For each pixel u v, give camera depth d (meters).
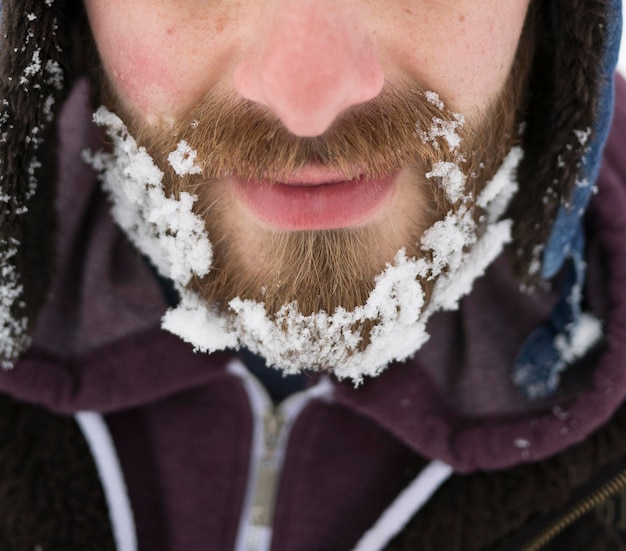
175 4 0.27
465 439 0.33
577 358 0.33
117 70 0.29
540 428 0.33
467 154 0.29
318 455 0.35
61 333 0.34
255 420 0.35
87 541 0.33
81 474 0.34
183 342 0.34
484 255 0.31
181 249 0.29
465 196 0.29
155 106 0.28
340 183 0.28
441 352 0.34
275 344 0.29
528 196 0.32
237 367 0.34
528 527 0.33
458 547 0.33
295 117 0.25
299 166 0.27
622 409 0.34
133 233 0.32
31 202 0.31
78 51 0.31
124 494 0.34
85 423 0.34
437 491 0.34
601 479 0.34
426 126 0.28
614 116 0.36
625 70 0.49
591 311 0.33
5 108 0.29
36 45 0.29
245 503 0.35
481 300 0.34
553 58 0.31
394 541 0.33
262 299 0.29
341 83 0.25
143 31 0.28
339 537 0.34
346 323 0.28
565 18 0.30
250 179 0.28
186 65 0.28
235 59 0.27
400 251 0.28
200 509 0.35
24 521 0.33
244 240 0.28
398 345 0.30
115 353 0.34
